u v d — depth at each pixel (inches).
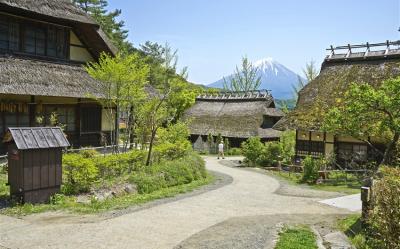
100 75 709.3
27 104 757.9
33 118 765.9
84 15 852.6
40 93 687.7
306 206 520.7
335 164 957.2
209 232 367.6
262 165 1169.4
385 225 274.4
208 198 565.3
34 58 777.6
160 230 371.9
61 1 838.5
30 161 443.5
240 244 329.4
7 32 738.8
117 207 467.2
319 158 958.4
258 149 1188.5
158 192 590.9
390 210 271.6
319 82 1129.4
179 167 730.8
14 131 438.0
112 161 598.9
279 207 510.6
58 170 473.1
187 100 1480.1
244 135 1643.7
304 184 792.3
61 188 492.4
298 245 323.3
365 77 1034.1
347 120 762.2
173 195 578.6
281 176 923.4
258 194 621.3
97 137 927.7
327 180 806.5
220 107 1854.1
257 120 1674.5
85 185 519.2
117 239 338.3
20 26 761.0
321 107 1029.2
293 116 1078.4
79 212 431.8
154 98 847.1
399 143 690.8
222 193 618.2
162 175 664.4
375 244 306.0
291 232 369.7
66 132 851.4
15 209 424.5
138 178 599.5
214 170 1004.6
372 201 339.3
